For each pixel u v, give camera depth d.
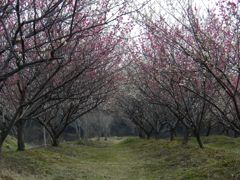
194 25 13.22
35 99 12.05
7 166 17.28
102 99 29.03
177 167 18.94
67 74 15.55
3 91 16.34
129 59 22.59
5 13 9.19
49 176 17.42
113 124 81.44
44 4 10.59
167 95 24.27
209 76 15.19
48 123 30.84
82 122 65.00
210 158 18.84
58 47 9.97
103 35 16.52
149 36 18.47
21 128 23.38
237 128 14.27
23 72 13.55
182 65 16.33
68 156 26.42
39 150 24.92
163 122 39.84
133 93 34.44
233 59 12.70
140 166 21.84
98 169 21.41
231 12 12.04
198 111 22.61
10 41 9.08
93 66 17.97
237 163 14.60
